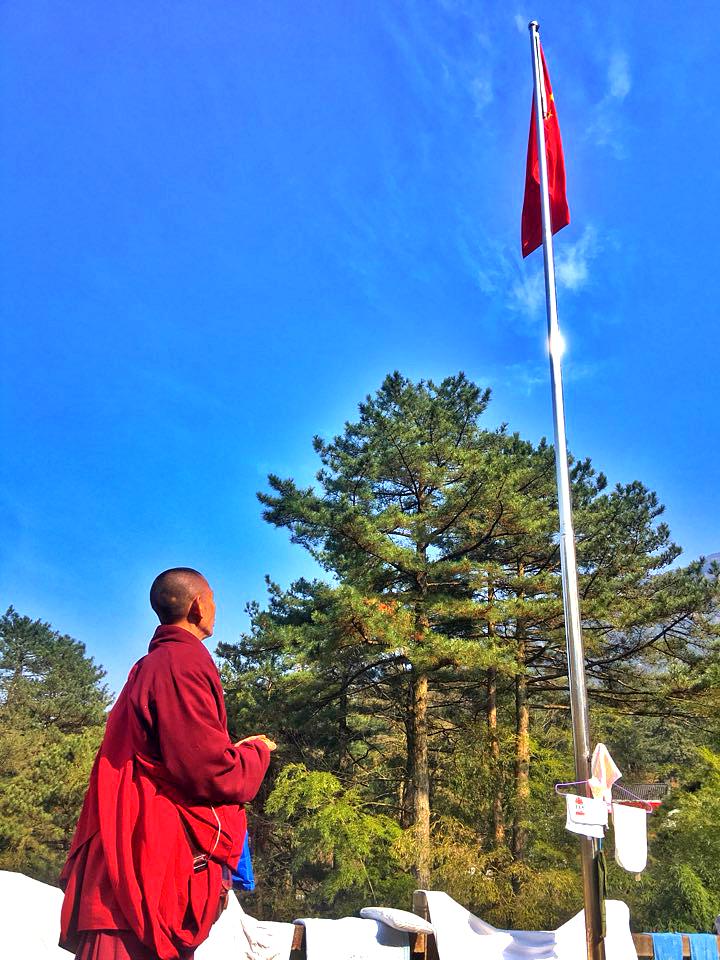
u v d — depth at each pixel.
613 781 5.30
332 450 20.03
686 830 16.12
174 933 1.93
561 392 6.83
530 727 25.33
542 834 18.83
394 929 4.56
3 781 31.06
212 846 2.06
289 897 21.34
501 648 17.34
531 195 8.56
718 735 18.86
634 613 18.00
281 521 18.84
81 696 47.03
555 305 7.25
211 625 2.46
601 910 4.95
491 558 21.39
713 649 18.25
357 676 20.94
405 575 19.77
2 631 50.66
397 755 23.80
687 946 5.12
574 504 22.38
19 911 3.67
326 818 17.30
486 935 4.86
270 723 21.17
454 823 18.77
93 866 2.01
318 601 18.11
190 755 2.01
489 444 23.58
